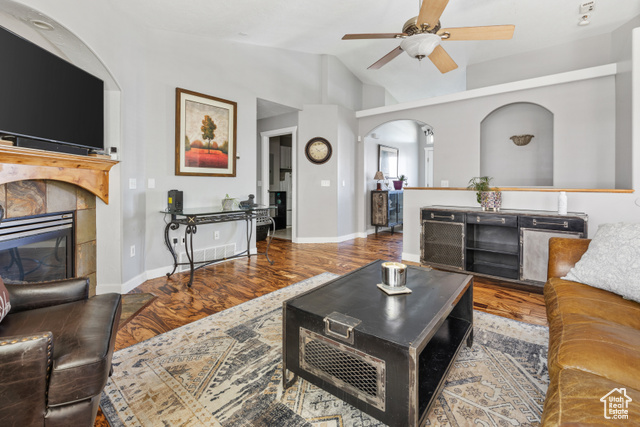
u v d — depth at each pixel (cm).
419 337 116
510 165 466
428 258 364
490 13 362
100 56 255
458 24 387
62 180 222
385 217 645
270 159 683
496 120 475
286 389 153
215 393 150
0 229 186
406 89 657
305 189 550
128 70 294
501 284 329
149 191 329
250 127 441
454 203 391
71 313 132
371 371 132
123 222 287
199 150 374
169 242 340
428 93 677
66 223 239
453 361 155
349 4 342
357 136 614
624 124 334
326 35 433
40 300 142
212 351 188
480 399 145
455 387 154
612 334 117
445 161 486
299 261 417
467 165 465
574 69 425
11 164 183
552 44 435
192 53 368
